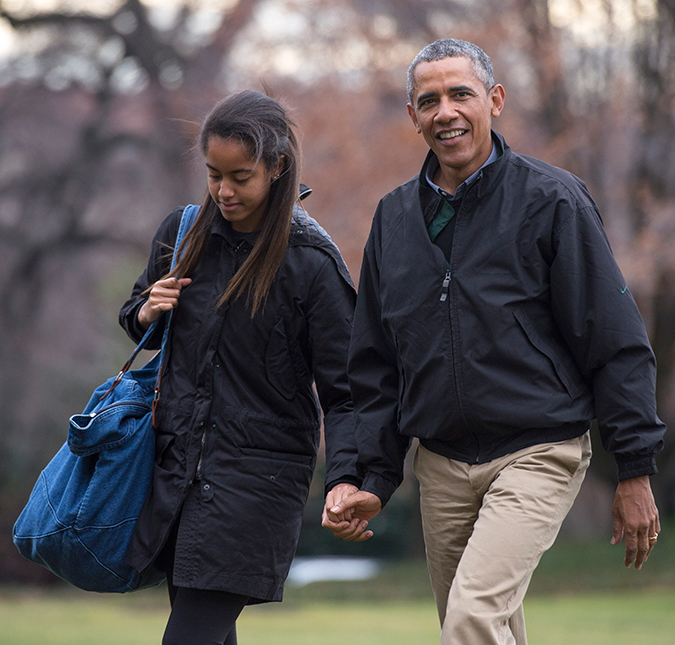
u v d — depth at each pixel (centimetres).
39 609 5547
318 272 1141
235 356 1117
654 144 5981
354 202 6094
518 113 6050
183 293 1148
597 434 6412
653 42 5706
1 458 8656
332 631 3928
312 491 7150
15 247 8369
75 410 8631
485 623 983
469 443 1089
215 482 1095
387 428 1129
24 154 8212
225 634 1096
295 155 1116
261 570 1095
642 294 5994
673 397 7238
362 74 6531
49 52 7925
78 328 8869
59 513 1106
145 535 1106
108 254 8912
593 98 5878
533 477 1039
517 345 1041
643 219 5928
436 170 1132
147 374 1202
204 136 1079
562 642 3219
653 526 1020
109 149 8269
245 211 1102
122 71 8262
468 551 1027
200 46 8050
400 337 1092
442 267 1072
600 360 1033
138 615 5147
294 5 6456
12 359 8550
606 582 6194
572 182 1068
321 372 1159
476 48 1093
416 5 6631
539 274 1048
